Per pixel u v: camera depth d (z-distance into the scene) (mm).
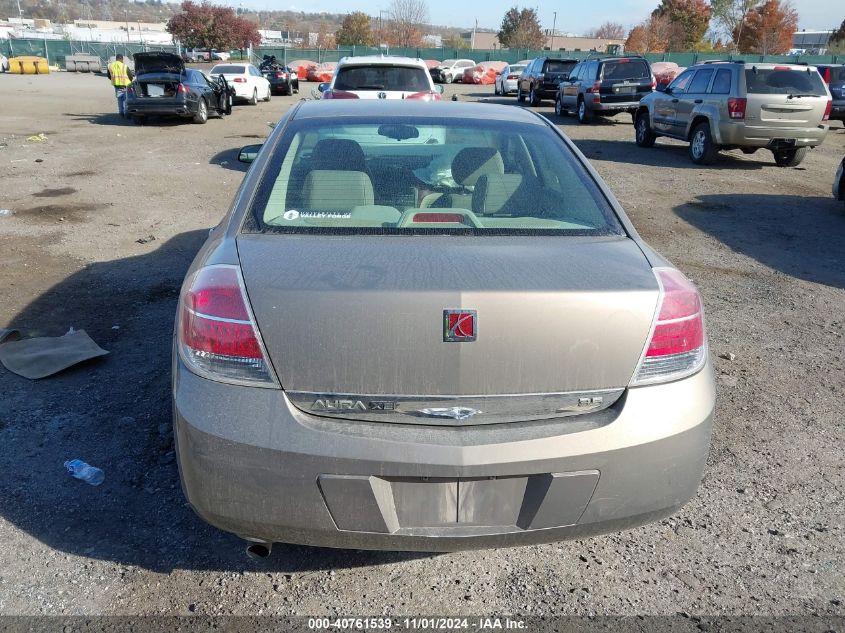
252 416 2160
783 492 3250
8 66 46531
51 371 4137
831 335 5207
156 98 17375
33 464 3264
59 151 13062
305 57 62719
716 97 12680
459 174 2957
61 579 2590
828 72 20469
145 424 3633
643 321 2244
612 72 19859
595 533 2326
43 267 6203
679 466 2312
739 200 10070
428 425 2176
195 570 2670
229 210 2977
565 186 2941
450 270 2264
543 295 2160
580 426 2207
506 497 2209
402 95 11484
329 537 2223
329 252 2385
